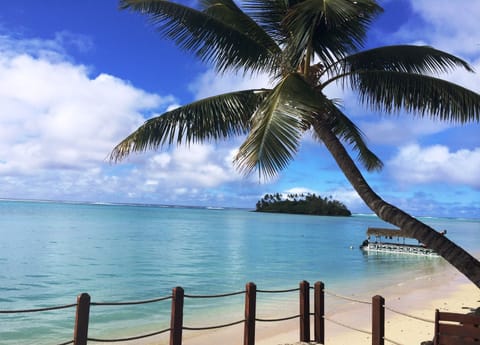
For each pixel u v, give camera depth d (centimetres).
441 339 678
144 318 1555
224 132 957
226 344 1209
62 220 8375
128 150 902
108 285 2225
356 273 2920
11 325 1427
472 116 879
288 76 801
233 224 9944
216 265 3116
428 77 867
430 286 2294
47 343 1241
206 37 913
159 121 900
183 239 5275
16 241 4172
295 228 8988
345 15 741
